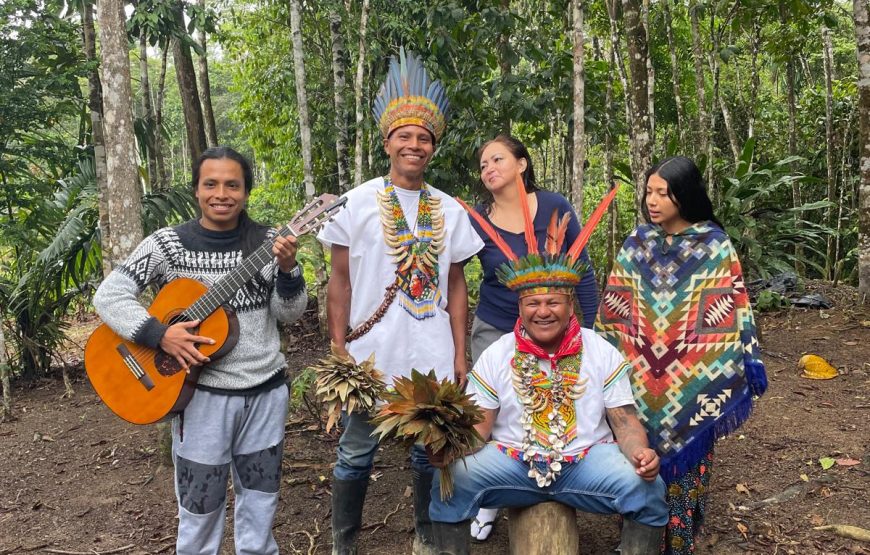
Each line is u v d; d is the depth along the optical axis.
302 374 4.80
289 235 2.53
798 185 9.90
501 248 2.64
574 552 2.48
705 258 2.77
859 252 7.27
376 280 2.79
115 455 4.57
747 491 3.64
